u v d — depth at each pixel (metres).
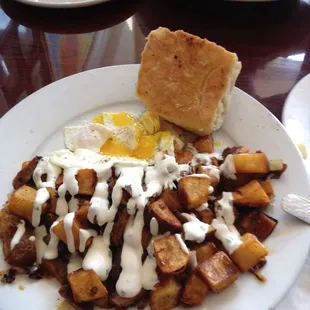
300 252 0.27
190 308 0.25
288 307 0.26
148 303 0.26
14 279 0.26
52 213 0.28
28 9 0.45
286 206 0.28
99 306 0.25
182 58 0.34
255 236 0.27
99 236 0.27
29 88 0.37
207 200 0.29
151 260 0.26
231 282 0.25
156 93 0.34
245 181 0.30
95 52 0.41
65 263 0.27
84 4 0.43
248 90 0.38
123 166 0.30
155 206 0.27
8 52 0.41
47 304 0.25
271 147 0.33
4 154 0.32
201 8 0.45
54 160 0.30
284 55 0.41
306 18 0.44
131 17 0.44
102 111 0.36
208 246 0.27
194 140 0.34
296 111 0.35
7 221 0.28
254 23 0.43
